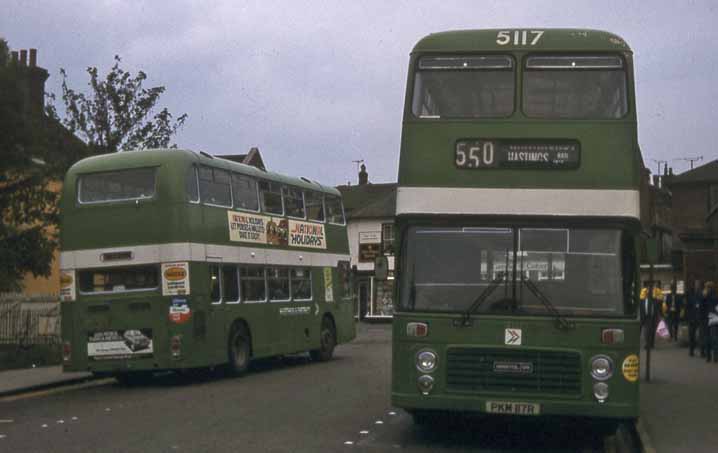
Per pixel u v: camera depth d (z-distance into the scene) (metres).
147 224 19.50
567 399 10.93
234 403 16.12
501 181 11.39
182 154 19.78
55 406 15.86
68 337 19.77
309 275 26.17
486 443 12.12
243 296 21.98
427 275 11.30
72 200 20.00
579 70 11.68
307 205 26.33
